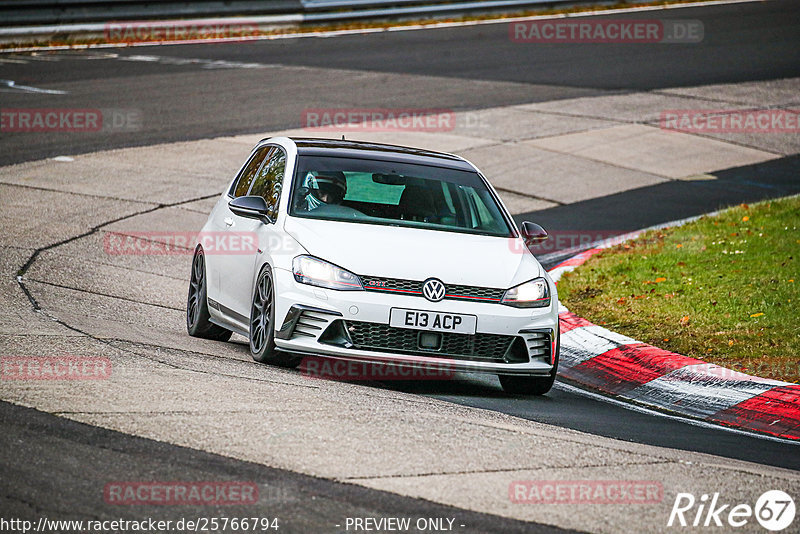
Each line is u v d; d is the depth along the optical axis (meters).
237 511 16.17
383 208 29.28
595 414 26.70
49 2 101.31
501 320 26.64
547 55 105.50
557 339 28.00
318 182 29.69
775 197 60.81
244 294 29.59
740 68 100.19
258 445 19.22
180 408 21.11
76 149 64.12
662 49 109.69
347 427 20.83
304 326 26.42
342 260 26.62
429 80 91.25
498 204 30.97
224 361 27.20
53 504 15.97
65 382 22.41
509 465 19.34
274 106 78.44
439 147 68.69
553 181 63.47
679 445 23.75
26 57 94.62
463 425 22.05
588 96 87.06
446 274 26.72
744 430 26.58
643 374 30.98
